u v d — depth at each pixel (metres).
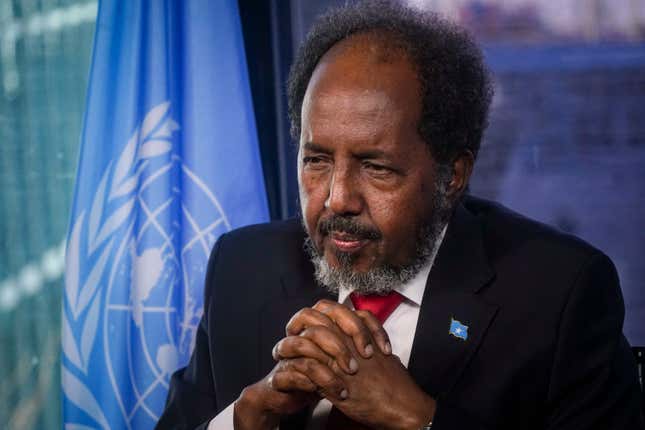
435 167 1.67
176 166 2.88
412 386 1.62
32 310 3.16
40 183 3.14
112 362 2.81
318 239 1.66
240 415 1.72
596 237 3.15
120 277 2.82
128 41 2.84
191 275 2.87
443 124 1.65
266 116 3.18
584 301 1.81
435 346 1.80
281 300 2.04
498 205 2.17
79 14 3.11
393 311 1.92
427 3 3.15
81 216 2.81
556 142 3.15
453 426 1.57
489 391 1.75
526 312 1.81
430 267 1.92
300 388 1.62
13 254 3.15
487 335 1.81
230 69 2.89
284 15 3.13
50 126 3.12
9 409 3.15
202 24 2.89
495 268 1.90
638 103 3.12
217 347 2.06
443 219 1.77
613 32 3.12
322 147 1.58
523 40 3.14
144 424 2.81
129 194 2.81
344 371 1.59
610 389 1.76
